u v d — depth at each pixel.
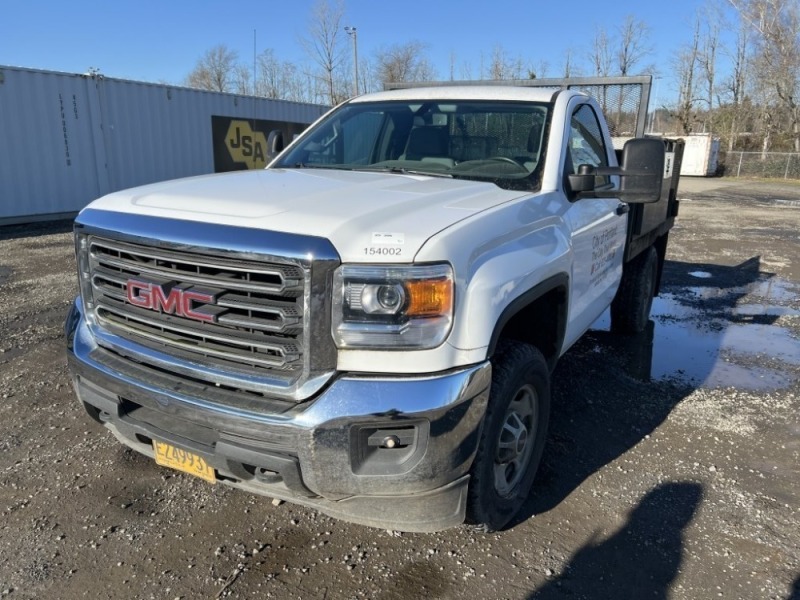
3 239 11.11
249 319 2.28
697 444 3.97
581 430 4.11
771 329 6.59
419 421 2.22
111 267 2.65
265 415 2.22
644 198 3.12
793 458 3.82
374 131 3.91
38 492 3.21
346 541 2.91
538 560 2.82
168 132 15.30
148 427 2.55
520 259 2.66
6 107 12.09
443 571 2.73
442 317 2.24
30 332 5.71
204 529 2.96
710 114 49.59
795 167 36.59
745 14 43.38
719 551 2.92
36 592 2.54
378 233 2.22
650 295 6.28
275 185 2.88
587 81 5.82
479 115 3.70
